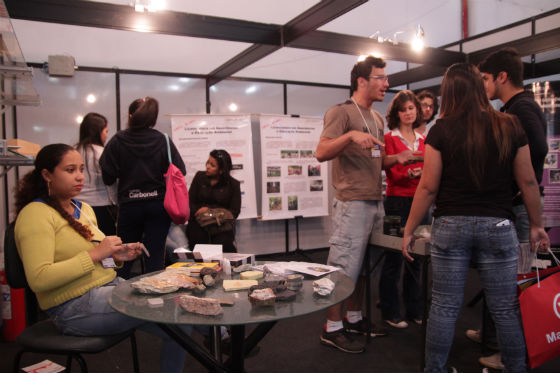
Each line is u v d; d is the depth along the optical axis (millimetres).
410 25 5922
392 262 2924
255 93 5734
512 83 2105
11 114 4527
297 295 1254
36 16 3045
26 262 1482
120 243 1595
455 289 1702
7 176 4410
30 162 2707
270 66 5668
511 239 1635
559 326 1652
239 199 3908
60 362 2525
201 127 5055
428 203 1787
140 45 4641
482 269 1680
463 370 2305
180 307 1155
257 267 1611
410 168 2922
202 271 1439
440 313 1720
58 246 1586
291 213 5477
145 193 2508
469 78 1683
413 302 3055
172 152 2609
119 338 1589
